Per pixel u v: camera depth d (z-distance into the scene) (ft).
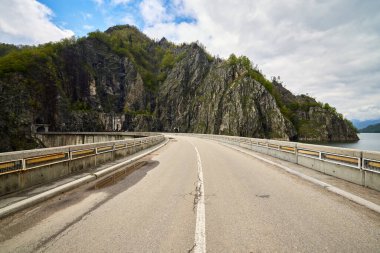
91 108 430.61
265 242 10.60
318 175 24.62
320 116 466.29
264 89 391.45
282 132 358.02
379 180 18.11
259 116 370.32
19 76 323.98
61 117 363.97
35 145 288.71
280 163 33.99
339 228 11.96
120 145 40.52
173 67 567.59
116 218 13.57
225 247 10.19
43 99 346.54
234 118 373.40
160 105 495.00
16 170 17.84
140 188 20.47
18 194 17.20
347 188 19.10
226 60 481.87
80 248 10.27
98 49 517.55
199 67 513.04
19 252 9.99
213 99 428.56
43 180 20.61
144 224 12.71
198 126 425.28
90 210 14.94
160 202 16.48
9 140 267.39
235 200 16.75
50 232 11.84
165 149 62.13
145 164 34.78
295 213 14.08
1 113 277.44
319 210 14.56
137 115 443.32
